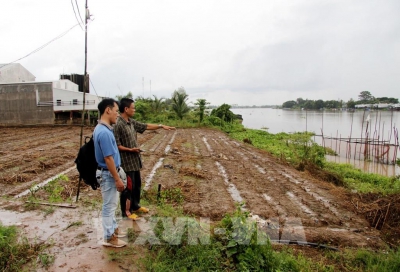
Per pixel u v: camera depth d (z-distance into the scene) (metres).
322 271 3.75
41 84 23.77
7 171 8.49
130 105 4.25
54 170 8.95
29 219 4.62
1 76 28.11
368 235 5.15
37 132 20.22
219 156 12.84
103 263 3.36
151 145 15.38
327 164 13.28
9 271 3.19
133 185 4.48
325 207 6.52
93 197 6.12
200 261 3.39
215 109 35.47
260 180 8.80
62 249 3.65
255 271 3.34
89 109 25.03
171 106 31.73
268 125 50.44
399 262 3.87
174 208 5.78
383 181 10.33
